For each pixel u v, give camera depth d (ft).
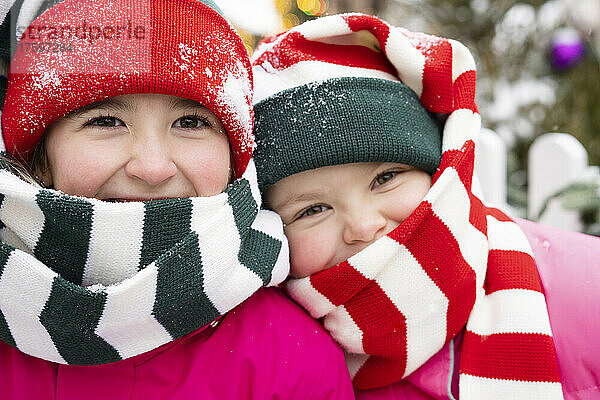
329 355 3.28
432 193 3.32
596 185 5.36
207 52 2.98
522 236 3.83
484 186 6.40
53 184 3.02
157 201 2.84
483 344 3.41
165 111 2.91
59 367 3.08
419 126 3.61
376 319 3.37
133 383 3.05
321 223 3.53
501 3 8.70
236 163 3.31
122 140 2.88
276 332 3.24
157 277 2.79
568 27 7.88
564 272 3.61
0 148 2.97
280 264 3.29
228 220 3.02
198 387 3.06
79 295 2.72
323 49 3.70
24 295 2.75
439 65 3.62
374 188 3.54
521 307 3.41
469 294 3.43
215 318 3.05
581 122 7.80
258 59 3.75
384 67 3.76
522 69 8.70
